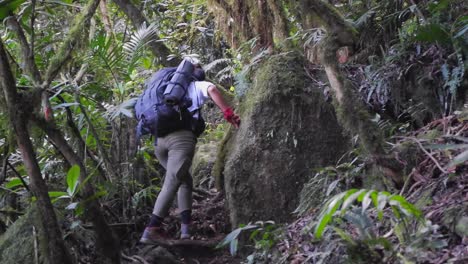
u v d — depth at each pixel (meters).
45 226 2.62
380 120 3.84
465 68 3.46
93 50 3.85
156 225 3.88
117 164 4.34
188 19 6.42
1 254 3.21
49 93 3.48
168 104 3.77
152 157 5.04
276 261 3.15
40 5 4.08
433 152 3.11
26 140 2.62
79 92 3.78
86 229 3.59
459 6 3.75
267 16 4.30
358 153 3.59
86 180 2.87
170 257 3.77
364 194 2.21
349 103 3.07
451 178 2.78
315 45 3.89
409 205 2.23
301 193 3.66
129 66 4.15
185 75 3.86
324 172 3.59
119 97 4.42
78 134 3.64
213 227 4.22
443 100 3.67
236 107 4.30
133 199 4.25
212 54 6.15
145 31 4.27
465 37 3.44
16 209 3.81
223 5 4.54
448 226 2.47
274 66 3.96
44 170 4.05
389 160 3.04
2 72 2.59
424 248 2.31
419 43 3.86
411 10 3.81
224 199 4.51
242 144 3.91
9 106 2.61
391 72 3.95
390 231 2.52
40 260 3.05
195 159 5.33
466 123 3.20
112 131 4.37
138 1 5.02
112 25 5.16
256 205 3.83
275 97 3.85
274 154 3.84
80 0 4.56
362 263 2.31
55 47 4.41
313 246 2.95
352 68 4.31
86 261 3.48
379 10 4.27
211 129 6.31
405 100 3.94
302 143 3.82
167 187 3.87
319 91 3.86
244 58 4.47
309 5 3.04
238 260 3.76
